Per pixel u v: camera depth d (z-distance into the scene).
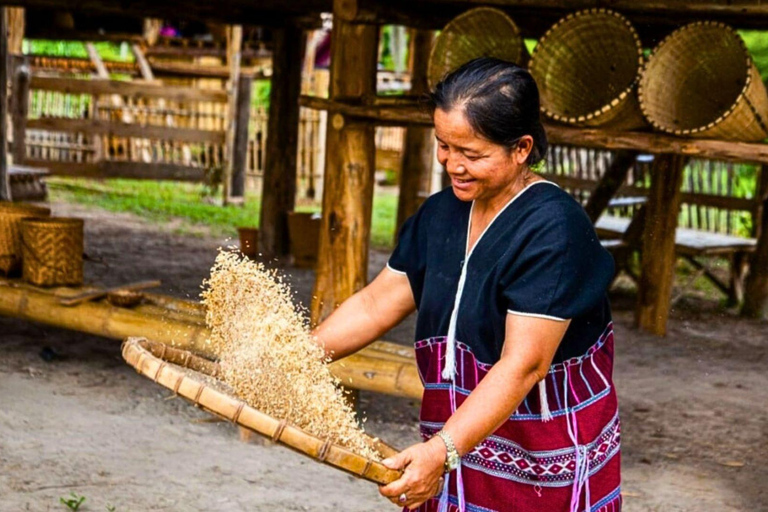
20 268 5.48
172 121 15.44
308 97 5.11
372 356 4.60
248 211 13.72
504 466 2.15
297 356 2.12
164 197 14.74
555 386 2.12
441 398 2.18
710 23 4.71
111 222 11.71
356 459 1.89
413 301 2.33
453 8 5.41
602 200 8.32
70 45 22.34
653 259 7.52
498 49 4.99
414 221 2.29
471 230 2.14
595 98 5.12
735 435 5.17
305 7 8.39
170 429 4.71
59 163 14.89
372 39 5.04
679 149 4.48
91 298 5.13
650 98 4.68
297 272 9.15
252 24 9.30
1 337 6.17
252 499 3.95
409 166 10.95
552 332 2.01
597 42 5.00
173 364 2.19
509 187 2.09
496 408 1.98
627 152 8.11
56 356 5.80
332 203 5.07
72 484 3.98
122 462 4.25
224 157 14.54
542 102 4.84
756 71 4.71
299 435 1.87
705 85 5.02
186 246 10.31
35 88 14.27
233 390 2.15
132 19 14.78
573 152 10.41
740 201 8.88
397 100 4.97
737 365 6.75
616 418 2.22
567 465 2.13
